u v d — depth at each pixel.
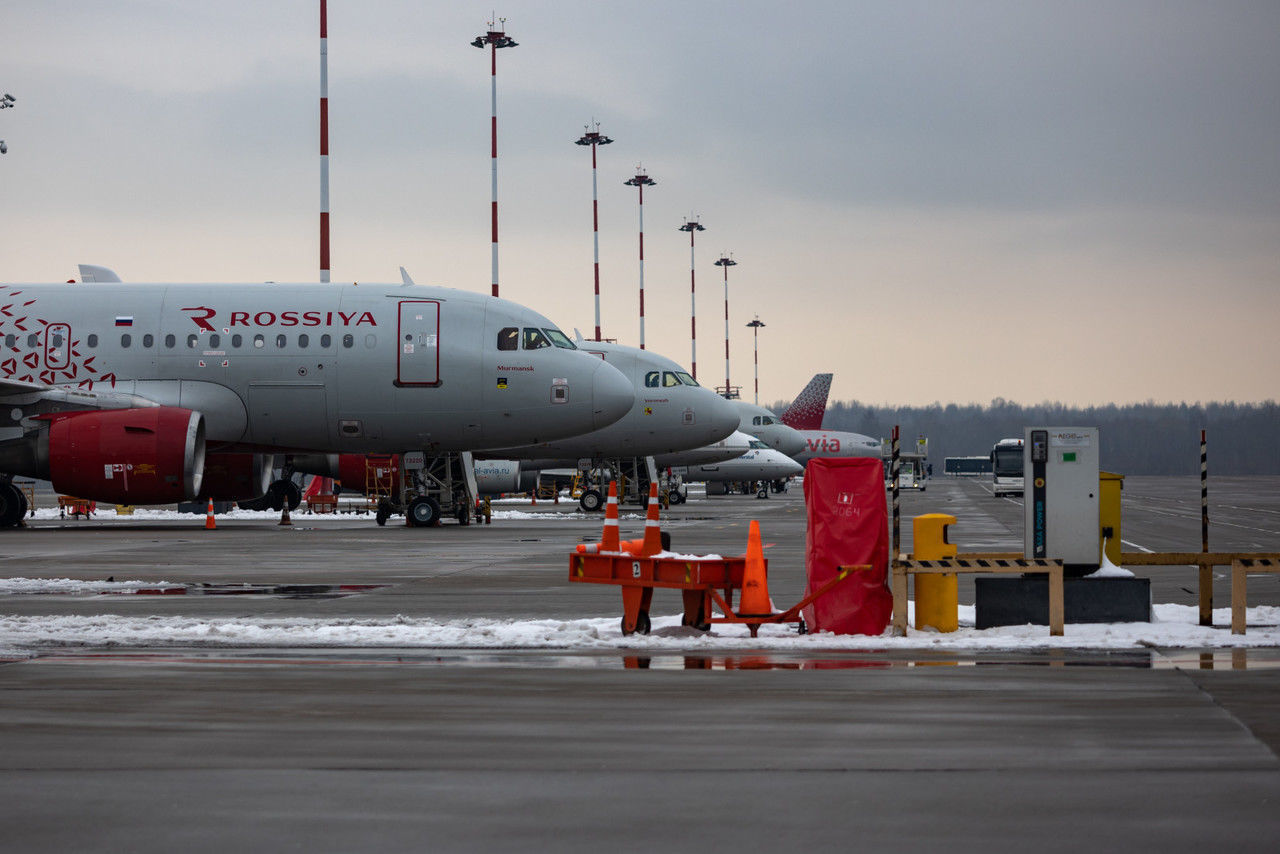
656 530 29.53
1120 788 14.65
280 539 68.06
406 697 20.64
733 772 15.48
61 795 14.43
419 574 45.88
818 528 29.39
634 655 25.89
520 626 29.53
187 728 18.11
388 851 12.41
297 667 24.05
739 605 29.94
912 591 37.62
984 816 13.54
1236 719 18.67
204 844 12.63
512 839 12.78
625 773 15.45
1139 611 30.44
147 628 29.30
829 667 24.17
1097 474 30.44
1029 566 28.50
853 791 14.56
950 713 19.22
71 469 71.88
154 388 76.38
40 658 25.28
